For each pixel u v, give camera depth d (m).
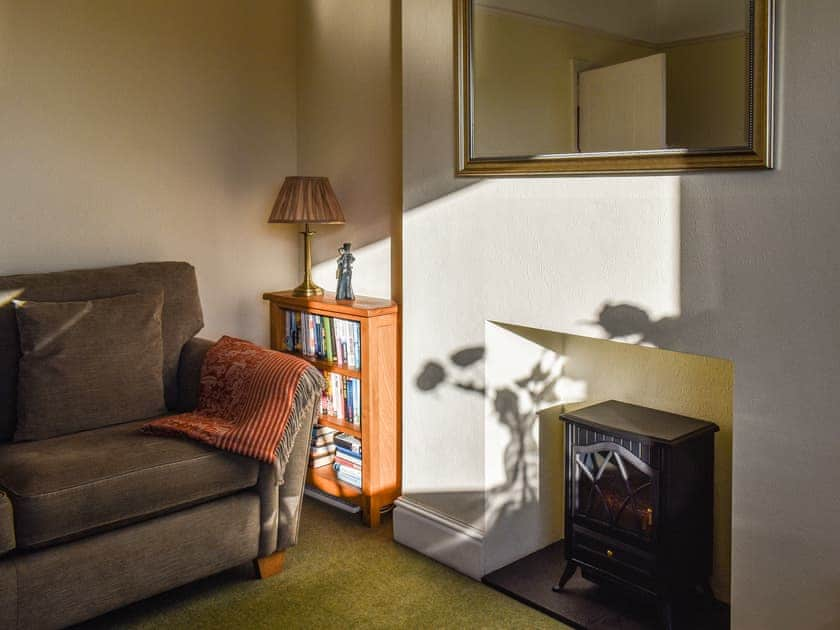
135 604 2.50
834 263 1.79
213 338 3.51
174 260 3.36
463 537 2.70
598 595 2.53
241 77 3.47
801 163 1.82
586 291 2.28
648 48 2.05
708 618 2.39
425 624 2.39
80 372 2.70
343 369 3.13
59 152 3.03
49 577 2.18
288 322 3.39
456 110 2.56
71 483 2.22
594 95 2.18
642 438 2.29
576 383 2.84
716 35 1.92
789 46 1.81
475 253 2.58
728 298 1.98
